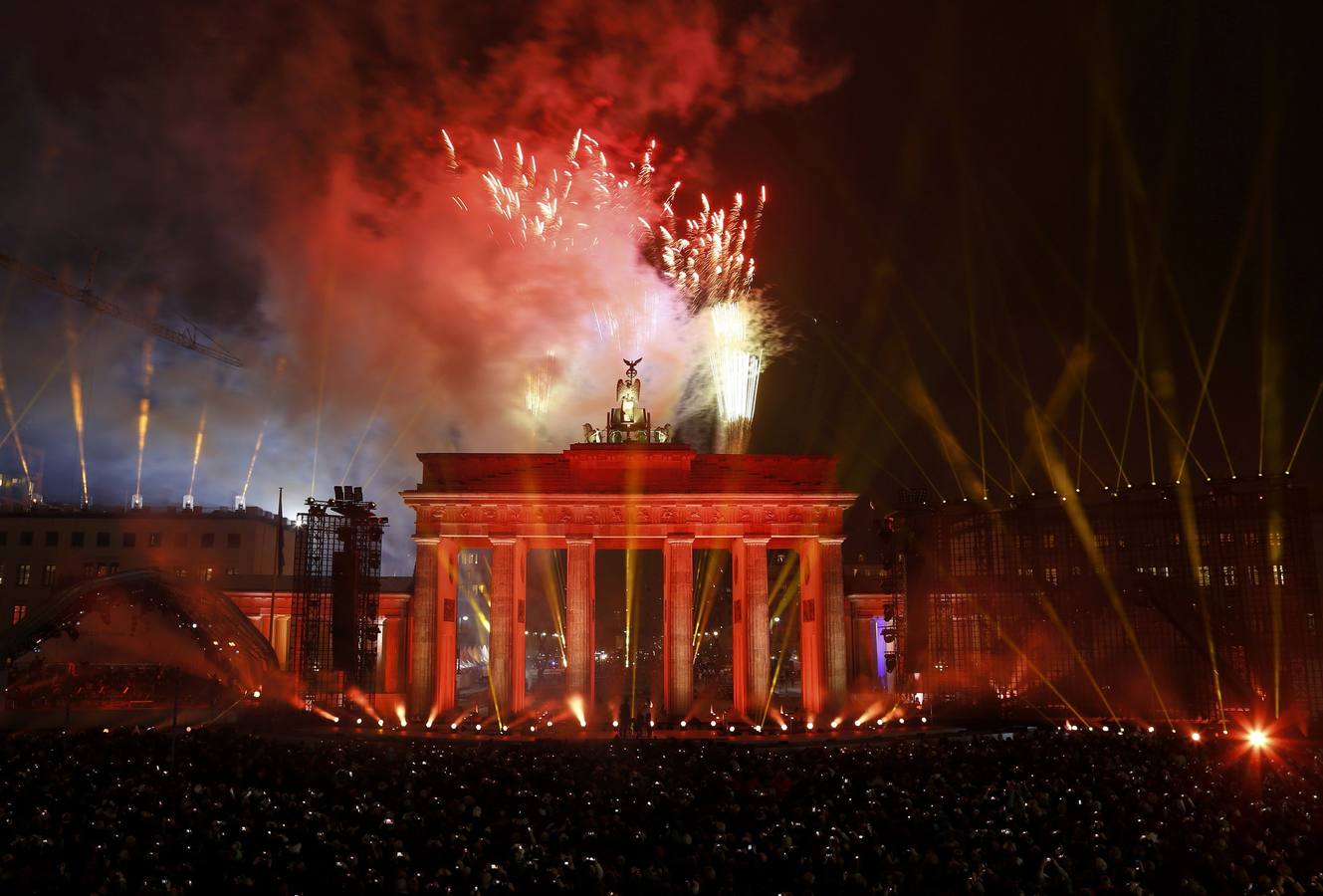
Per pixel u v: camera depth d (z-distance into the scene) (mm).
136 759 43938
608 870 27766
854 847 29672
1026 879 27031
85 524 116562
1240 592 68188
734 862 28172
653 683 122500
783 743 61312
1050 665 73875
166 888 24875
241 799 36281
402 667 90188
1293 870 28391
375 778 40406
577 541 78500
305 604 76750
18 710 71250
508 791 37031
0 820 31531
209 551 116625
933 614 75875
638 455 80188
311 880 27297
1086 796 36188
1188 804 34750
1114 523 72938
